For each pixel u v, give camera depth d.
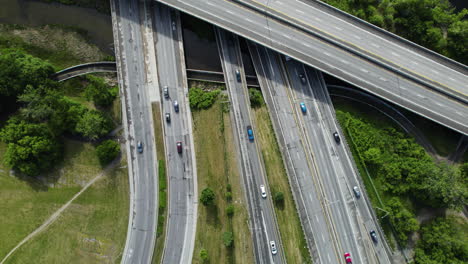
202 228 85.31
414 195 86.50
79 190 87.12
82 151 88.31
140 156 87.62
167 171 86.94
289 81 90.00
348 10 92.31
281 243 83.75
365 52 87.38
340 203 85.44
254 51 90.81
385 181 87.00
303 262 83.75
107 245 85.31
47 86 86.62
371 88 85.88
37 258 84.50
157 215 85.62
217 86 93.00
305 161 86.88
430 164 84.25
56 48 93.44
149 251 84.81
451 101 85.75
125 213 86.50
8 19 93.44
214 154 87.94
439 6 91.44
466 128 85.06
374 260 83.94
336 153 87.06
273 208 85.06
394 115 91.62
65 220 86.12
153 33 90.44
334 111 88.56
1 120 87.31
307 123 88.31
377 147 88.06
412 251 85.69
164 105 89.06
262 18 87.50
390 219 84.88
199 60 95.19
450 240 79.88
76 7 94.25
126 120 87.88
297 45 86.88
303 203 85.19
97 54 93.75
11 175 86.88
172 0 87.31
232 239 83.38
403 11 90.38
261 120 89.69
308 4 89.00
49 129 83.12
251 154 87.19
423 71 87.12
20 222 85.62
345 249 83.94
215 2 87.69
